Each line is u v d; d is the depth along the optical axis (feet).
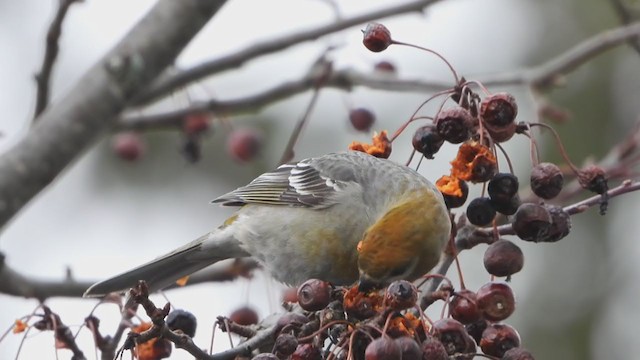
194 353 23.82
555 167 25.35
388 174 30.45
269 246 32.37
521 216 24.85
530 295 52.44
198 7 35.60
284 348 23.02
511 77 39.78
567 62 39.17
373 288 25.21
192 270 34.27
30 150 34.60
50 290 35.27
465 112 25.07
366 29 26.76
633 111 53.52
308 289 23.94
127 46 35.58
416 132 25.82
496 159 25.21
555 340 51.39
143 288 22.91
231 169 52.34
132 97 35.60
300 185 32.17
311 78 40.60
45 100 35.24
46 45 34.35
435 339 22.43
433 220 26.03
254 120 52.75
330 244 30.94
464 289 24.38
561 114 40.09
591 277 52.60
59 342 26.58
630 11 39.78
